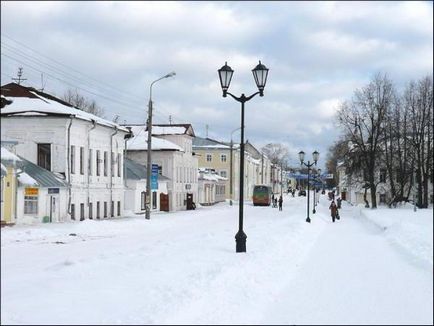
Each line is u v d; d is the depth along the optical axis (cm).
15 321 773
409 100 7038
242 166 1858
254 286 1204
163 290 1035
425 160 7344
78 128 3981
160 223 3825
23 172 3275
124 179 5169
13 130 3816
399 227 3036
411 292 1204
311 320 934
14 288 1028
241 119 1925
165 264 1401
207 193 8850
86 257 1572
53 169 3797
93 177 4256
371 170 6888
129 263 1410
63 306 878
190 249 1834
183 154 7031
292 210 7100
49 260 1630
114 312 851
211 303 988
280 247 2031
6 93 3941
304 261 1775
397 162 7312
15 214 3156
